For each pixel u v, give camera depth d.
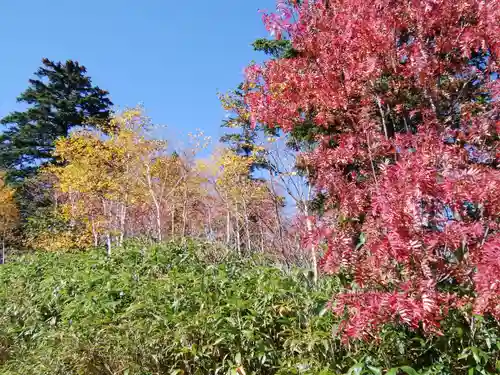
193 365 3.66
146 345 3.64
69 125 29.38
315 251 3.49
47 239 15.92
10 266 9.07
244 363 3.61
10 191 24.33
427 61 3.57
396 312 2.56
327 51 4.01
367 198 3.35
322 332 3.38
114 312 4.50
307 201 5.00
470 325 2.96
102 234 16.83
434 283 2.67
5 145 30.02
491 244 2.53
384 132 3.99
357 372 2.97
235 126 12.42
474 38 3.48
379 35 3.65
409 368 2.81
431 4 3.55
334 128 4.55
